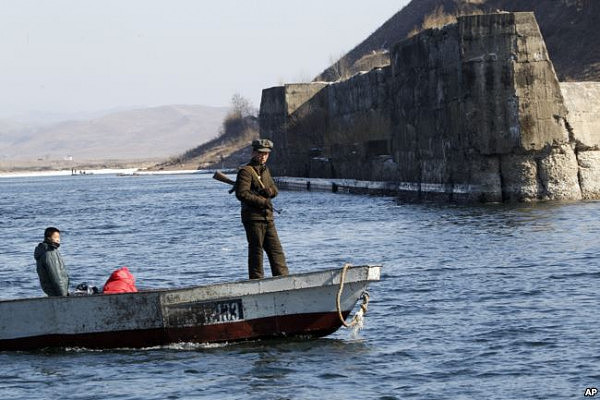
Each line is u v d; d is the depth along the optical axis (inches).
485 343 1013.2
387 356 975.0
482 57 2736.2
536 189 2731.3
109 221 3196.4
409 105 3255.4
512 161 2746.1
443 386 862.5
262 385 882.8
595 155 2778.1
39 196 5831.7
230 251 2034.9
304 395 849.5
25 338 1035.9
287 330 1026.1
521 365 919.7
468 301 1259.8
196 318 1017.5
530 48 2711.6
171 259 1939.0
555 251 1691.7
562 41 5310.0
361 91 4259.4
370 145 3978.8
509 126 2719.0
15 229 3016.7
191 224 2878.9
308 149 4960.6
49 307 1029.2
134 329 1021.2
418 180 3208.7
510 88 2714.1
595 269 1473.9
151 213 3550.7
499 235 1977.1
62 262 1078.4
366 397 837.2
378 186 3740.2
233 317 1018.1
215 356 990.4
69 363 986.7
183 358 986.7
